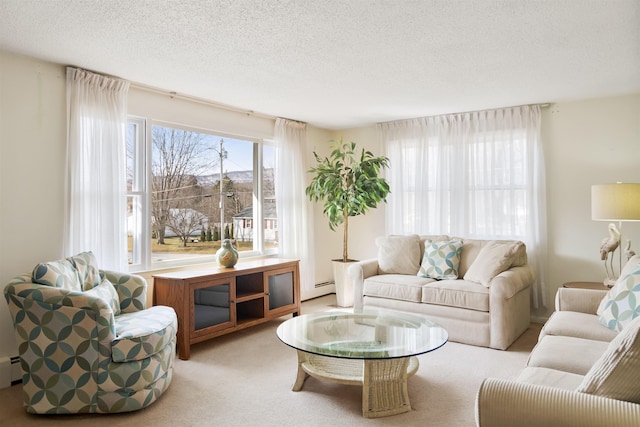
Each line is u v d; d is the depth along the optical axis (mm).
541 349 2283
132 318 2928
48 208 3250
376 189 5070
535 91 4113
